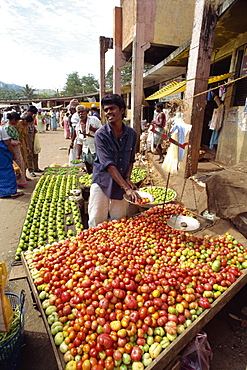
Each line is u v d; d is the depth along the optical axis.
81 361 1.53
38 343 2.35
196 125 5.10
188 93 5.12
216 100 6.87
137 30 8.74
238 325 2.56
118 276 2.09
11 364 1.95
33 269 2.31
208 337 2.42
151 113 17.94
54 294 2.02
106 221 3.29
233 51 6.56
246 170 3.10
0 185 5.76
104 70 13.99
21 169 6.53
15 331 1.99
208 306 1.90
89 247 2.53
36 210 4.14
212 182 2.97
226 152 6.73
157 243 2.71
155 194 4.61
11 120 5.74
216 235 3.02
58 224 3.63
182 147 2.35
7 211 5.13
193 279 2.15
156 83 14.79
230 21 5.28
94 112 9.31
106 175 2.90
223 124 6.83
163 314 1.81
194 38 4.83
